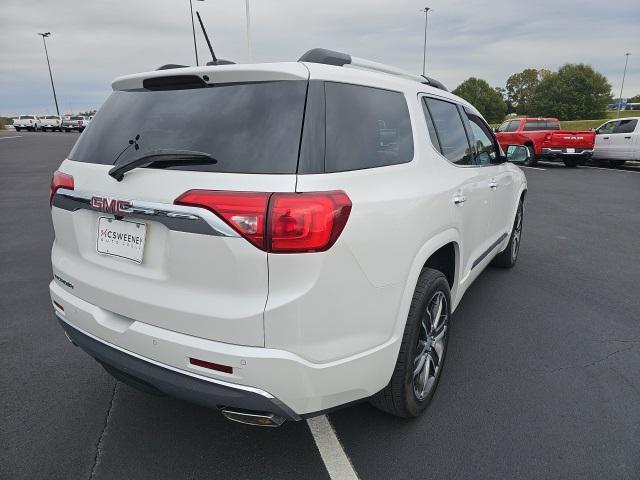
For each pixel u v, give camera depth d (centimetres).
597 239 675
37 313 398
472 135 347
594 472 220
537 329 370
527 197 1070
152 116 212
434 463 225
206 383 185
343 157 193
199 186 177
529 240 666
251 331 175
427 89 289
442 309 269
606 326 377
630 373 307
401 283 214
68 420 256
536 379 299
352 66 236
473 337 355
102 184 205
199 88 207
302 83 191
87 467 222
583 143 1645
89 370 307
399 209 210
